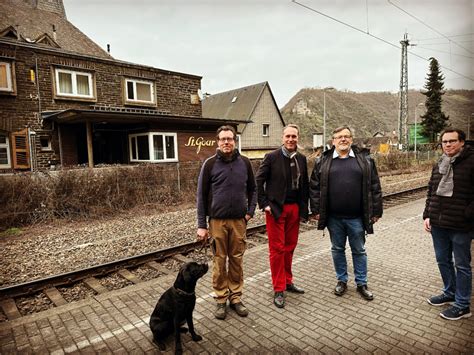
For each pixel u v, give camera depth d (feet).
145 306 12.92
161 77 60.59
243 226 12.50
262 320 11.65
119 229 26.94
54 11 80.74
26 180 29.81
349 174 13.07
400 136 104.01
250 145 108.58
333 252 13.82
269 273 16.03
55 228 28.09
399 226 24.98
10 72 44.09
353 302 12.77
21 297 14.51
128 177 35.83
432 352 9.57
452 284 12.10
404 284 14.24
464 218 11.00
